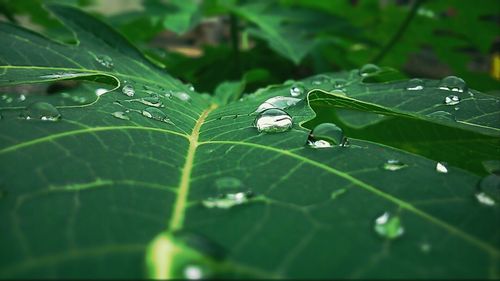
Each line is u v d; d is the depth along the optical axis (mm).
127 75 169
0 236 100
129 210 107
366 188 115
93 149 120
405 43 380
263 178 117
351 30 313
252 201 111
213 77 308
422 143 176
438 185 117
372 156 125
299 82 181
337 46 340
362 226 107
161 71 184
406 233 107
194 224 106
